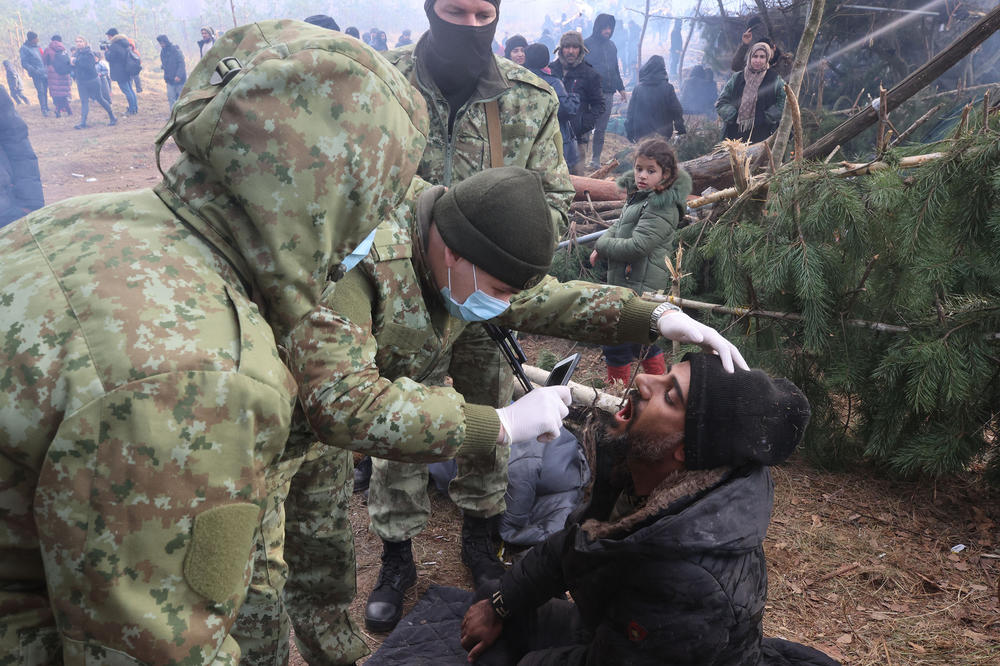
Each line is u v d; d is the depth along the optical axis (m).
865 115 5.00
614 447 1.62
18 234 1.09
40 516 0.93
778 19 9.29
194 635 0.97
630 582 1.57
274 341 1.09
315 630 2.16
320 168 1.06
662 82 9.26
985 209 3.12
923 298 3.20
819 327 3.36
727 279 3.68
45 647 1.09
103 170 11.41
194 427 0.94
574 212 5.95
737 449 1.50
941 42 8.83
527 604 2.00
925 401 3.04
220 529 0.98
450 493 2.82
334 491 2.02
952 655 2.41
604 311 1.89
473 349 2.62
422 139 1.21
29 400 0.92
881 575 2.81
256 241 1.08
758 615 1.61
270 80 1.04
